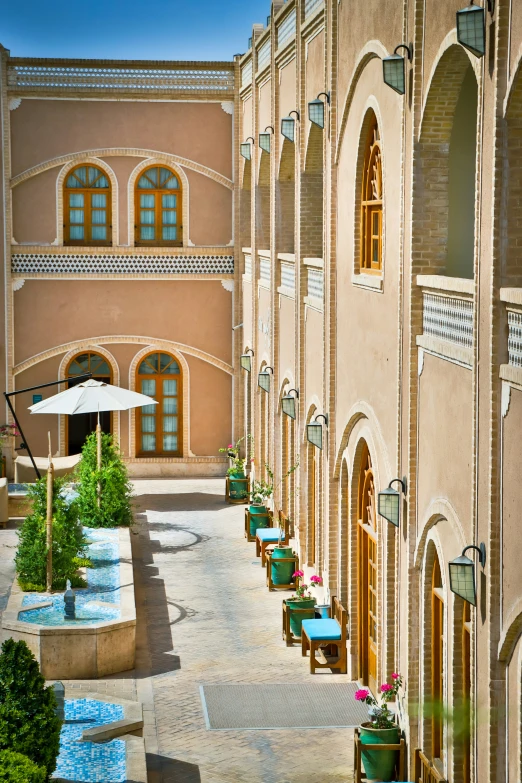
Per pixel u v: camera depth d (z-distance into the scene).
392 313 12.12
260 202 23.52
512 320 8.52
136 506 23.86
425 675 11.08
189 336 26.64
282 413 20.73
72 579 16.27
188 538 21.34
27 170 25.61
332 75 15.20
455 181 11.10
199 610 16.98
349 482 14.54
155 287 26.44
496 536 8.78
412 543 11.31
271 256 20.91
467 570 9.03
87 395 20.69
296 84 18.06
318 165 17.67
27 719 9.66
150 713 13.04
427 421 10.84
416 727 11.06
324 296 15.80
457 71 10.35
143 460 26.81
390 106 12.20
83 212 26.11
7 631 14.29
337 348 15.30
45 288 26.05
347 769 11.62
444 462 10.23
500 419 8.70
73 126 25.72
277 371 20.83
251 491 24.30
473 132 11.10
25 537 16.36
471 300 9.44
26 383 26.16
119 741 11.48
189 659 14.87
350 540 14.41
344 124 14.80
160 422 26.91
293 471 19.08
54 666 14.06
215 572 19.08
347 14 14.36
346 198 14.68
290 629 15.47
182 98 26.00
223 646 15.40
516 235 8.67
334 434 15.36
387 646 12.26
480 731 9.07
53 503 16.56
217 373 26.88
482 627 9.03
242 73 25.61
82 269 26.12
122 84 25.72
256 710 13.13
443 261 11.16
